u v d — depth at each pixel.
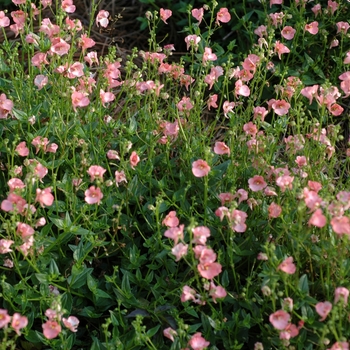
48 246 0.94
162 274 0.94
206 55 1.08
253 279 0.93
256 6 1.36
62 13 1.04
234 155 1.04
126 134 1.06
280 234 0.89
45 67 1.08
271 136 1.01
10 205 0.87
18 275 0.94
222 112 1.26
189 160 1.01
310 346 0.84
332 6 1.23
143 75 1.32
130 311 0.92
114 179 0.99
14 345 0.82
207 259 0.82
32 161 0.91
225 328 0.88
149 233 1.00
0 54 1.11
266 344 0.87
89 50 1.38
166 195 0.99
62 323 0.89
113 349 0.85
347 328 0.84
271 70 1.23
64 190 0.97
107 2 1.47
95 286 0.91
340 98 1.26
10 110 1.02
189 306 0.90
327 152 1.01
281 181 0.89
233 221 0.87
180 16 1.42
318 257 0.89
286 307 0.81
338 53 1.30
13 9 1.46
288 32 1.19
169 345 0.90
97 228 0.97
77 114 1.05
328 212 0.83
